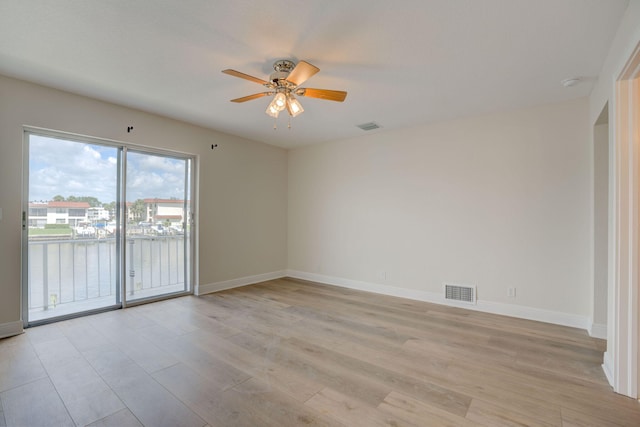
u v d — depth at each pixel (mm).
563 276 3326
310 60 2518
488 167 3770
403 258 4434
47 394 1975
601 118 2809
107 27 2098
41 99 3049
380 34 2152
